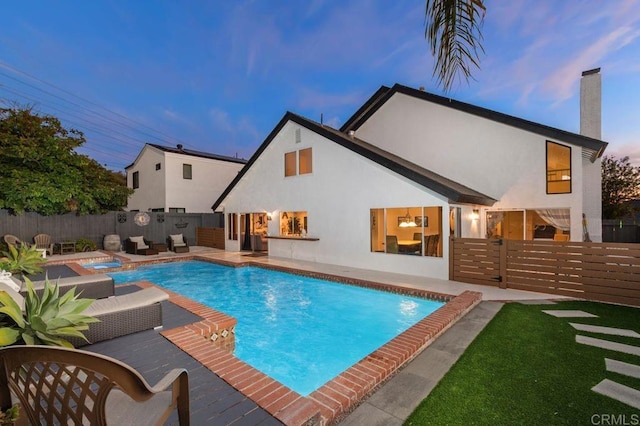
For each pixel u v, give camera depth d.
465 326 4.89
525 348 4.01
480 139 11.09
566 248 6.55
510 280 7.21
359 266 10.21
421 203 8.70
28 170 12.12
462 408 2.74
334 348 5.26
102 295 5.45
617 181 18.27
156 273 11.01
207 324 4.42
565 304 6.04
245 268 11.60
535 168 10.14
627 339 4.29
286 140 12.72
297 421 2.34
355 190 10.28
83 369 1.39
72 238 13.64
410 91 12.53
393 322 6.32
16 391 1.54
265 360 4.86
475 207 10.29
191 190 20.11
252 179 14.38
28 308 2.82
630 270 5.91
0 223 11.84
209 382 2.88
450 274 8.17
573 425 2.50
